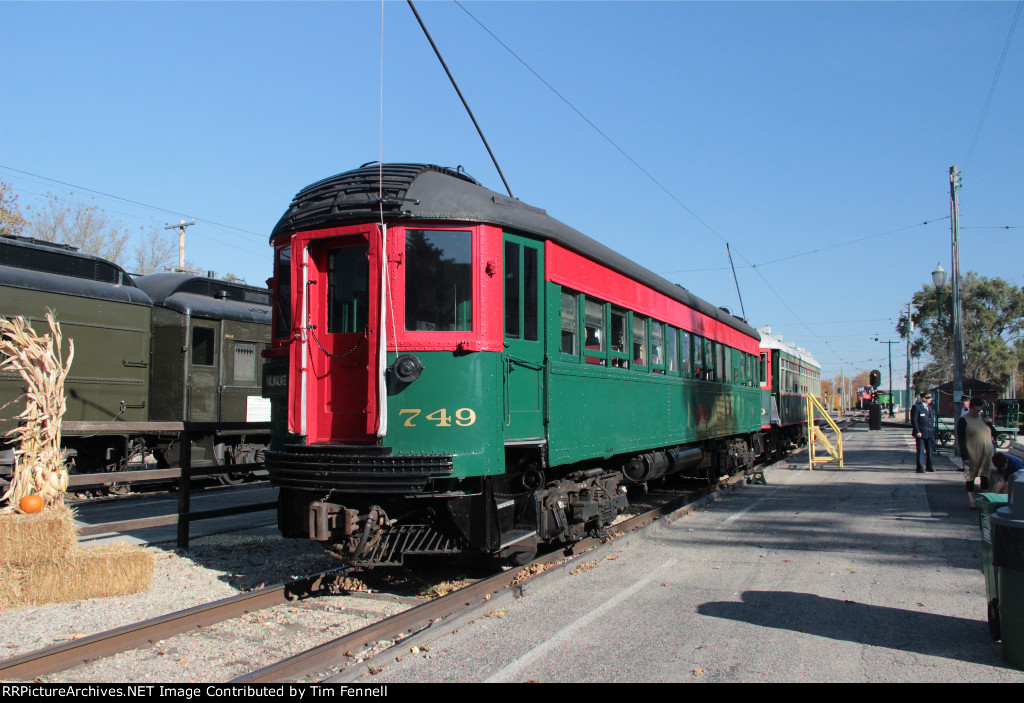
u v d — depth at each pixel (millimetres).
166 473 7598
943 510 10398
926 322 59719
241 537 8555
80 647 4426
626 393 8734
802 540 8336
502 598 5742
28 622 5352
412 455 5555
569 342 7305
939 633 5062
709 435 12648
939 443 24547
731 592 6125
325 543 6008
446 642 4824
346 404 6008
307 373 6027
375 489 5516
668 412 10383
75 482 6598
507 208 6363
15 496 6137
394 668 4348
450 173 6707
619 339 8734
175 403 13664
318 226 6121
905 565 7074
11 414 10766
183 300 13875
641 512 10633
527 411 6422
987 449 10688
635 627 5172
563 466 7715
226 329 14641
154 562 6527
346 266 6176
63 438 11891
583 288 7566
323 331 6156
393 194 6020
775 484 14133
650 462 9844
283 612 5520
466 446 5734
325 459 5637
